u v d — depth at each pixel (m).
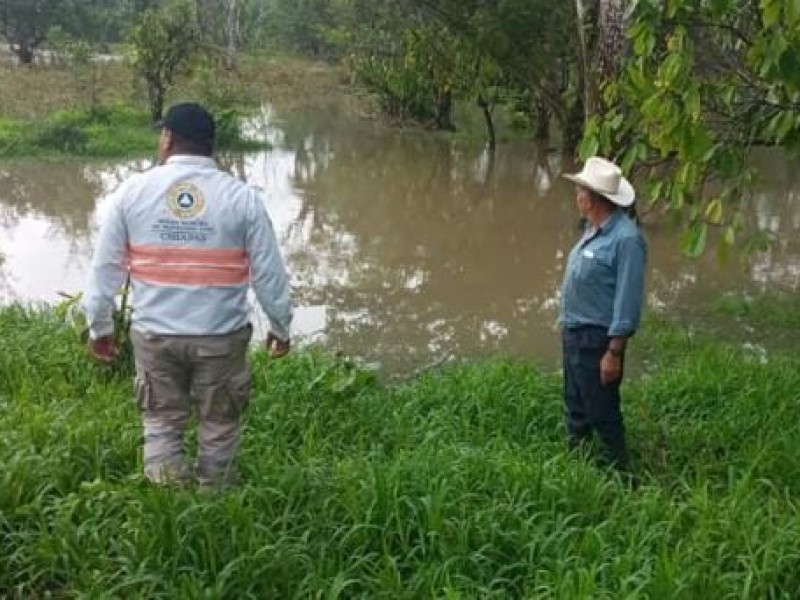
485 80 21.06
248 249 3.76
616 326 4.40
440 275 10.33
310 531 3.52
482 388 5.77
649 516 3.83
